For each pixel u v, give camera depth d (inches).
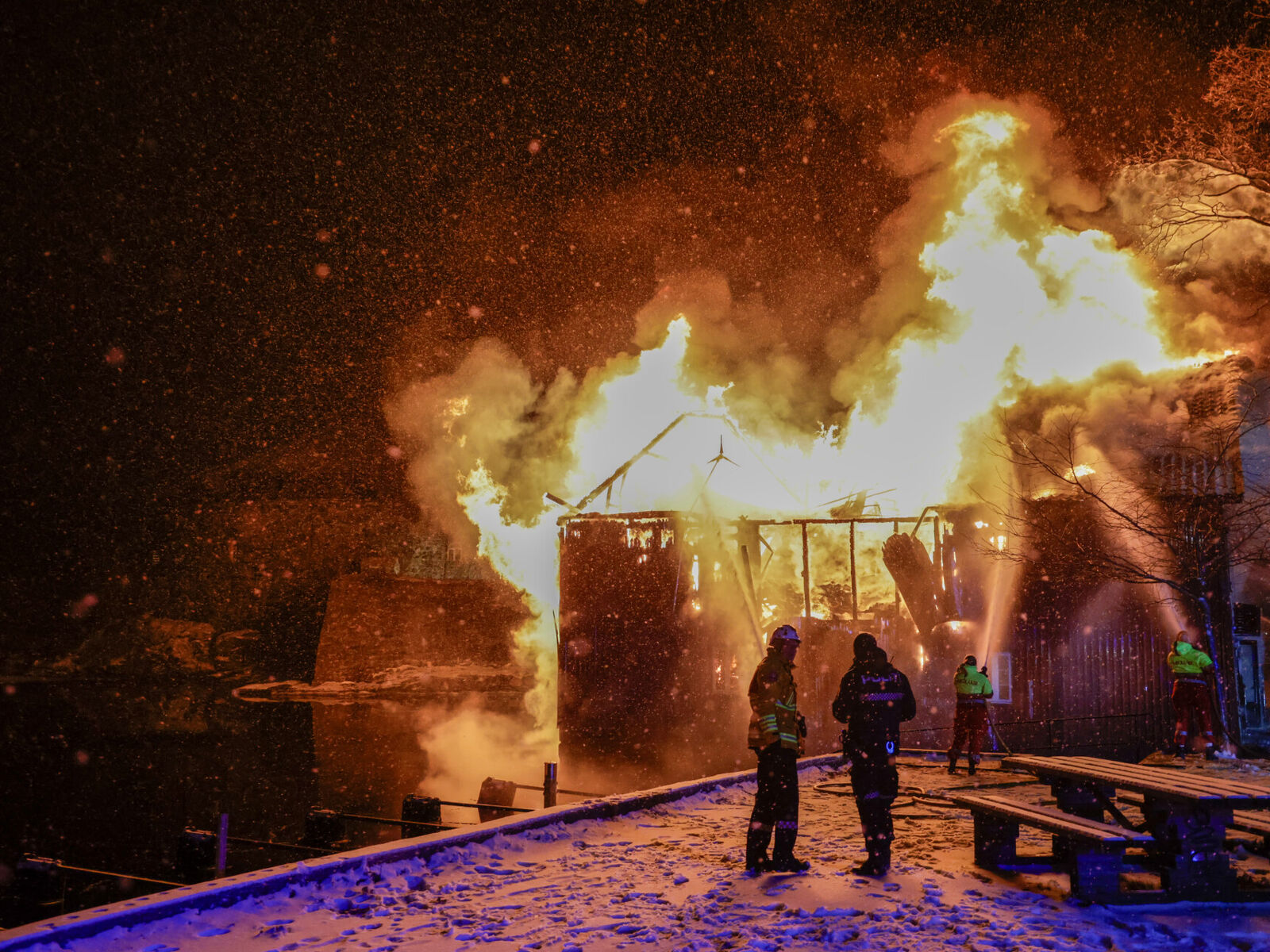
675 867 270.4
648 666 1025.5
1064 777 276.1
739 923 210.7
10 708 1891.0
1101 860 225.1
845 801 398.3
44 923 198.4
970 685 511.5
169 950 196.5
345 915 223.3
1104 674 718.5
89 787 1037.2
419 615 2532.0
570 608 1069.1
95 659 2566.4
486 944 199.6
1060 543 729.6
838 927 204.4
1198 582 682.2
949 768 522.0
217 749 1337.4
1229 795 221.3
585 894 239.8
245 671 2645.2
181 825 842.8
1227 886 226.7
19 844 765.3
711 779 435.2
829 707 930.1
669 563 1039.0
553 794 518.0
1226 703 666.8
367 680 2411.4
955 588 799.1
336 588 2507.4
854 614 964.6
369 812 868.6
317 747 1343.5
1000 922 206.7
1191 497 688.4
